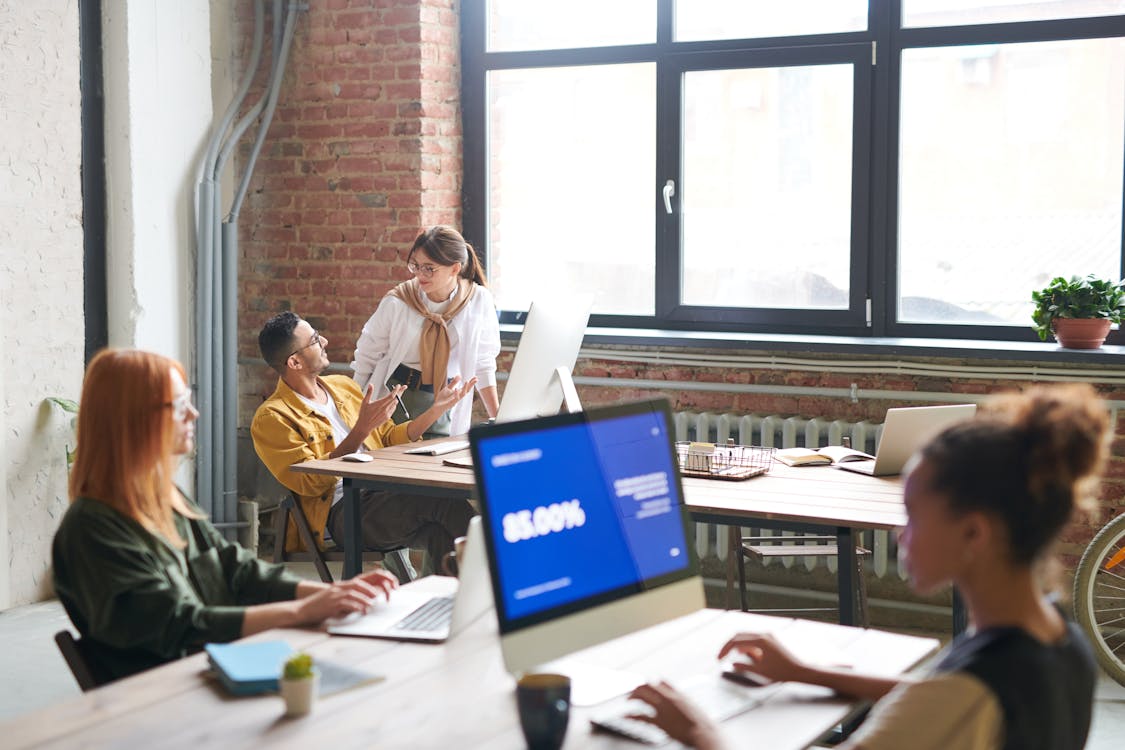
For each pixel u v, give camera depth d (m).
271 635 2.20
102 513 2.21
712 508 3.17
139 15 4.92
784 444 4.70
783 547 4.05
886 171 4.79
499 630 1.81
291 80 5.48
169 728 1.76
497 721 1.80
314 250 5.52
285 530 3.99
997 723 1.34
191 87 5.15
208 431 5.26
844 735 2.58
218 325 5.26
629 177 5.25
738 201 5.06
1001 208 4.66
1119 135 4.47
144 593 2.18
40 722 1.79
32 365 4.62
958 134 4.70
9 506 4.59
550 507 1.90
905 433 3.52
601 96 5.26
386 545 4.00
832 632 2.26
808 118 4.90
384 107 5.32
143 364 2.25
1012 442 1.40
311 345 4.01
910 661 2.10
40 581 4.74
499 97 5.46
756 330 5.06
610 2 5.21
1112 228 4.52
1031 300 4.53
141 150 4.98
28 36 4.52
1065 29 4.48
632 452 2.05
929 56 4.70
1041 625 1.41
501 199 5.50
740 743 1.73
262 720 1.79
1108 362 4.27
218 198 5.24
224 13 5.44
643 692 1.70
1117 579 4.33
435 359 4.45
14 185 4.52
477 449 1.83
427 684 1.95
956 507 1.40
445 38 5.36
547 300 3.73
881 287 4.85
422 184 5.29
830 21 4.84
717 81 5.04
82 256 4.80
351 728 1.77
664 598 2.04
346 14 5.34
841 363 4.70
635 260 5.28
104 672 2.24
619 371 5.12
